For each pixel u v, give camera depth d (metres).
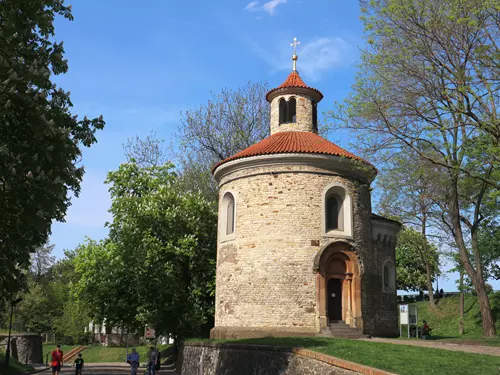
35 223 12.34
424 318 50.88
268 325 26.11
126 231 34.62
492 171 21.77
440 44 19.83
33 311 70.12
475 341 24.81
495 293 48.94
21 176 12.37
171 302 34.75
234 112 46.41
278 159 27.75
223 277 28.72
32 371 38.69
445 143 19.52
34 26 13.55
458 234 29.53
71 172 14.09
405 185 21.92
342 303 27.03
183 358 31.03
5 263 12.97
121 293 35.75
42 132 12.80
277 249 26.80
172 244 35.00
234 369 22.88
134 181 39.19
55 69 15.12
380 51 20.97
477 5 18.72
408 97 20.70
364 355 16.41
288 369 18.89
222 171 30.33
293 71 33.94
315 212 27.22
